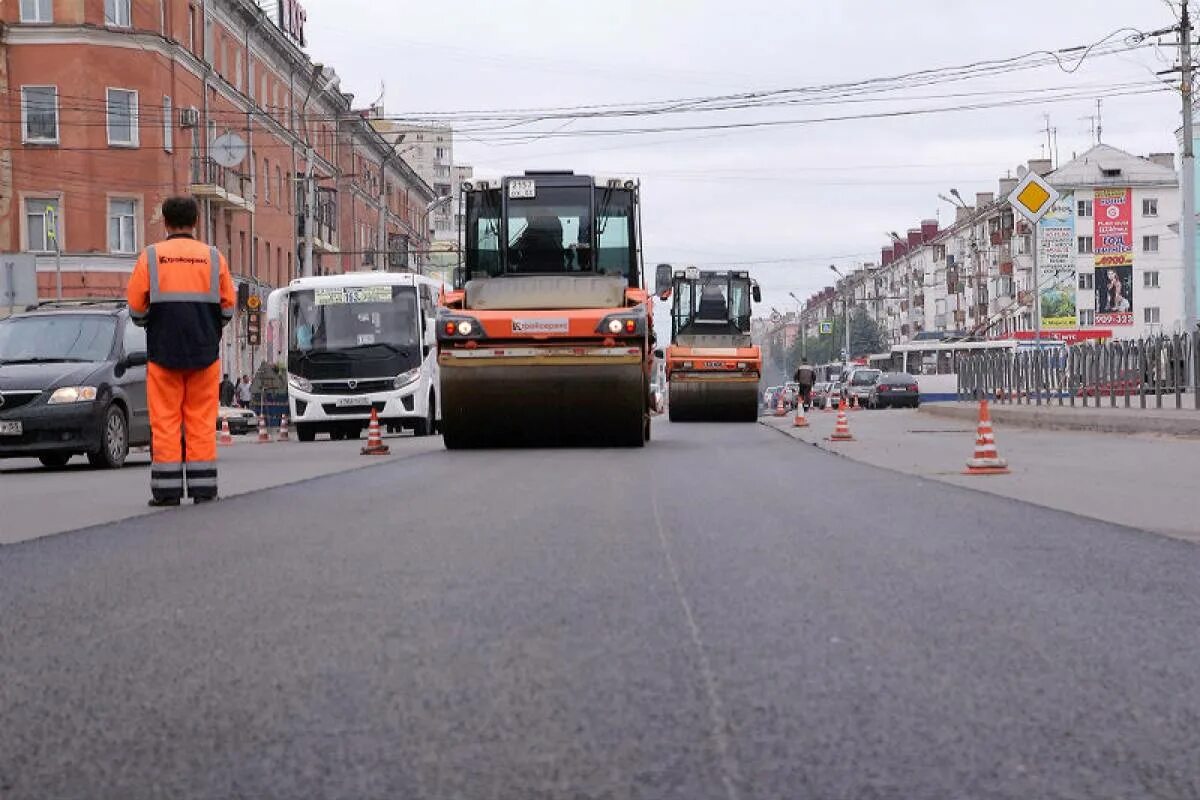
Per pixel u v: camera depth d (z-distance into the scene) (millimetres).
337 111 78438
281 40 64875
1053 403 33719
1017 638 5539
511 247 21984
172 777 3764
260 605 6418
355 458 20219
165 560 7992
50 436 18453
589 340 20141
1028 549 8297
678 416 40469
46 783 3732
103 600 6613
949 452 20234
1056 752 3924
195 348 11625
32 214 50500
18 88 50125
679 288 41375
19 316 19984
